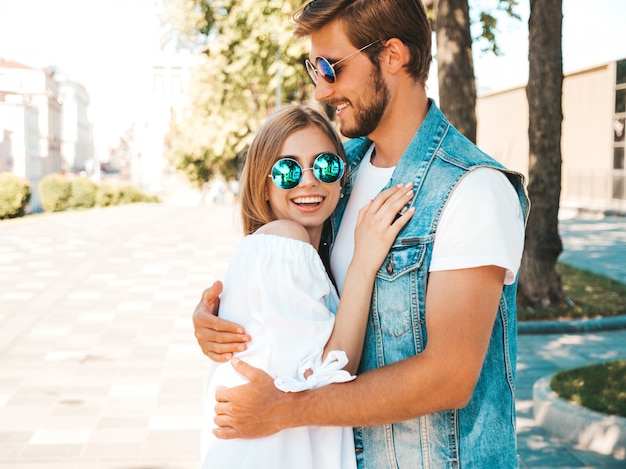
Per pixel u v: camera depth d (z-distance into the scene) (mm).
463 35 7852
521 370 6188
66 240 16859
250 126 25062
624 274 11594
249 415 1510
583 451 4188
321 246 1897
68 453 4258
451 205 1471
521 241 1489
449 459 1545
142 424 4754
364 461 1637
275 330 1550
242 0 12680
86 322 7879
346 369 1524
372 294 1576
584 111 27953
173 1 15508
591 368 5312
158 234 18422
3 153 66438
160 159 71062
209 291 1721
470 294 1396
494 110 35000
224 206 33281
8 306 8742
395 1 1531
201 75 23328
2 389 5473
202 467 1604
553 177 8211
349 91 1586
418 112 1638
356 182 1820
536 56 8000
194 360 6340
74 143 105688
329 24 1581
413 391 1376
